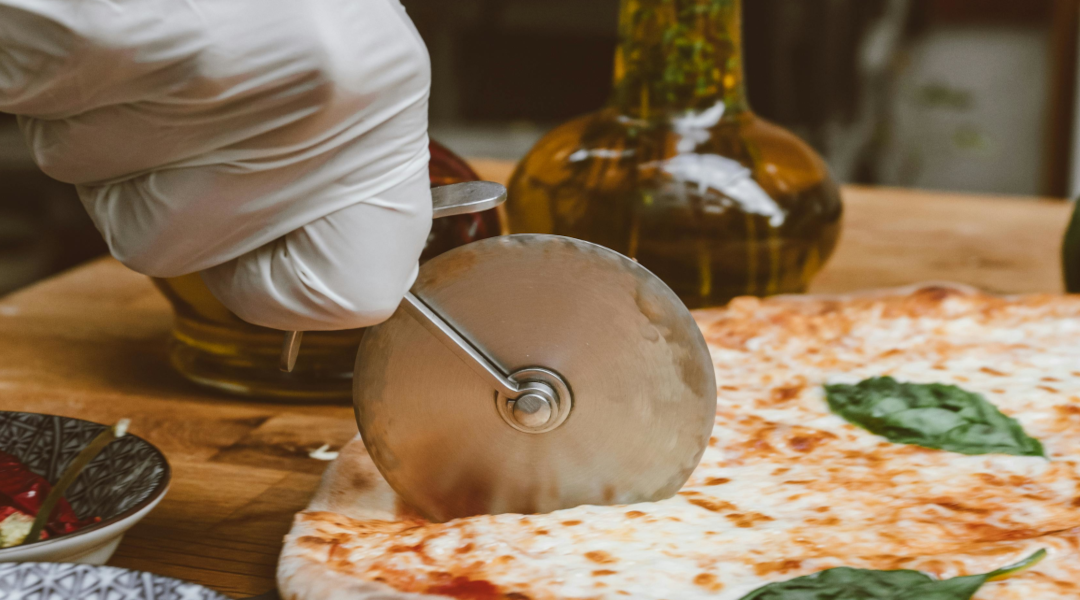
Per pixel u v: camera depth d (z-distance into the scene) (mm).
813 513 523
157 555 527
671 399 490
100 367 828
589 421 492
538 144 894
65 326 938
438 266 471
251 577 508
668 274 818
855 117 2998
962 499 540
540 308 475
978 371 718
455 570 454
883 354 756
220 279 426
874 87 3195
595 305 474
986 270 1119
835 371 729
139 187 400
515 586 442
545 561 463
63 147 392
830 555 469
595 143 826
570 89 3086
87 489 491
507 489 510
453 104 3018
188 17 353
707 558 469
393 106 398
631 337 479
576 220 821
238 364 750
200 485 618
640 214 794
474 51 3035
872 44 3016
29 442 521
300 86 368
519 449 497
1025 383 693
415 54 398
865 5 2893
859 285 1062
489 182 458
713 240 798
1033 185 3443
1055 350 750
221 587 498
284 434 700
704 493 549
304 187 395
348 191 401
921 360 740
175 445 678
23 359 844
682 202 788
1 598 374
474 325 479
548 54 3035
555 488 510
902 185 3578
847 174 3012
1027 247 1217
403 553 468
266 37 361
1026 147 3426
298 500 602
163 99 366
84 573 386
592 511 511
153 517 571
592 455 501
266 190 393
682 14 793
